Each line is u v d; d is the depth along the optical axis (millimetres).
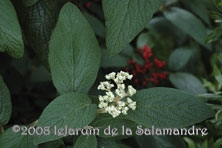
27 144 884
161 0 851
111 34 848
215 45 1427
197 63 1454
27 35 966
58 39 874
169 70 1391
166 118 862
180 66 1381
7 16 858
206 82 1253
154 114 865
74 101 844
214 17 985
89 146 879
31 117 1266
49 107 832
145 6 848
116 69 1195
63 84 879
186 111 865
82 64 884
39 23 958
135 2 849
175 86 1313
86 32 885
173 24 1435
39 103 1288
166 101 869
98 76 1139
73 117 835
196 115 865
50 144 925
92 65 889
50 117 828
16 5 955
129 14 847
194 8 1370
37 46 968
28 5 915
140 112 867
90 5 1362
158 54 1470
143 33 1414
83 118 838
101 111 875
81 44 883
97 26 1218
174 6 1435
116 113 843
